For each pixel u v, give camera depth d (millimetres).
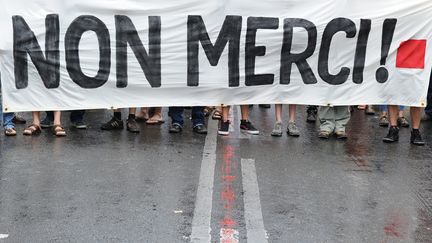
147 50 6934
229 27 6930
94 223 4242
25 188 4984
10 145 6402
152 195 4875
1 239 3938
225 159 6066
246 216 4461
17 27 6672
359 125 8195
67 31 6789
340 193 5086
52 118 7309
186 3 6871
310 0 6945
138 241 3945
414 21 6914
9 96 6754
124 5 6832
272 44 6977
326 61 7023
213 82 7043
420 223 4453
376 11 6934
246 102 7109
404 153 6578
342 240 4078
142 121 7895
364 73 7027
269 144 6777
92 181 5203
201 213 4492
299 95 7090
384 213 4641
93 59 6887
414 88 6961
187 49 6961
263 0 6898
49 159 5871
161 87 7031
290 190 5121
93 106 6973
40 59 6766
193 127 7359
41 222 4246
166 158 6027
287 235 4125
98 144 6535
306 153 6414
